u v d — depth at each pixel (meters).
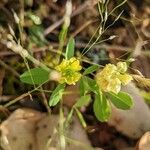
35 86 0.09
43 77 0.08
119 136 0.09
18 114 0.09
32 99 0.09
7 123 0.09
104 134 0.09
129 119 0.09
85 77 0.08
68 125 0.09
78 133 0.09
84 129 0.09
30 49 0.09
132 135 0.09
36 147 0.09
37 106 0.09
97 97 0.08
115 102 0.08
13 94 0.09
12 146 0.09
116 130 0.09
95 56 0.10
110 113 0.08
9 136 0.09
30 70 0.08
